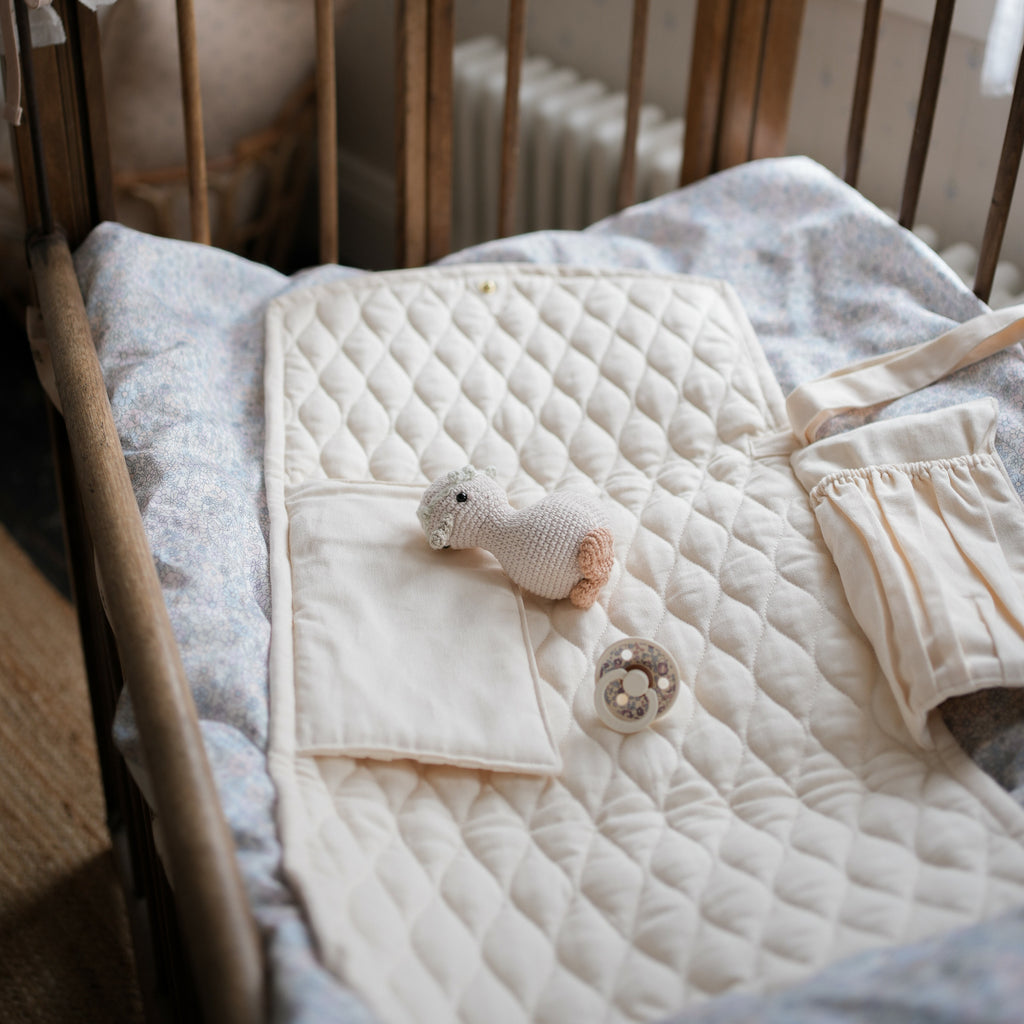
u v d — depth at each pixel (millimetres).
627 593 1036
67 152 1244
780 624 985
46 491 2100
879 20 1270
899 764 885
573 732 933
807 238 1354
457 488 1045
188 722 747
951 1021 582
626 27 2006
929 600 936
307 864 788
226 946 632
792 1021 617
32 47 1144
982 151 1596
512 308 1288
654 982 744
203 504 1047
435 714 920
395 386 1216
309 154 2209
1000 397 1123
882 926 762
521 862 834
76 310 1129
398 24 1322
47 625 1837
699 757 907
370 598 1013
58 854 1524
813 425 1126
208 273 1300
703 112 1468
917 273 1290
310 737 893
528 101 2002
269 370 1225
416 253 1496
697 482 1124
